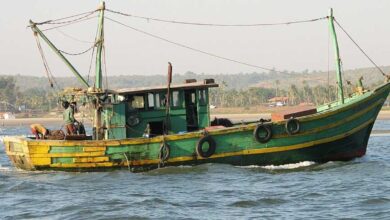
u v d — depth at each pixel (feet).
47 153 132.67
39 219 95.04
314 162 137.80
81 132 140.15
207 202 103.55
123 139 130.62
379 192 108.27
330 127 135.33
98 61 138.82
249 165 134.00
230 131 131.75
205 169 132.05
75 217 95.76
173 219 92.32
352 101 136.46
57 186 121.60
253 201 103.30
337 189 112.06
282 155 134.21
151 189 115.65
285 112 136.56
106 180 125.29
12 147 140.77
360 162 141.59
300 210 96.53
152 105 139.74
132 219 93.35
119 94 137.69
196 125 141.28
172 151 131.54
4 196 114.01
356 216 91.40
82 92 136.36
